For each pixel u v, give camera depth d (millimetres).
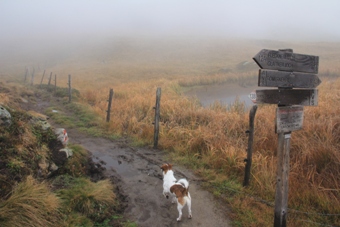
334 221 4488
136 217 4621
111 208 4738
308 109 9906
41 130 6039
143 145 8859
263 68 3188
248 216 4672
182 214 4773
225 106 13367
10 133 5031
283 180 3613
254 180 5867
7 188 4035
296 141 7109
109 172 6562
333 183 5453
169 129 9680
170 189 4758
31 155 5012
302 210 4836
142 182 6062
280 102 3432
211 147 7438
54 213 3926
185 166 7098
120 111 12789
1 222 3344
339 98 12438
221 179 6094
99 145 8820
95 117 12242
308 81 3656
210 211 4887
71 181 5289
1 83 16969
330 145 6539
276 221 3748
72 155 6230
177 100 14336
